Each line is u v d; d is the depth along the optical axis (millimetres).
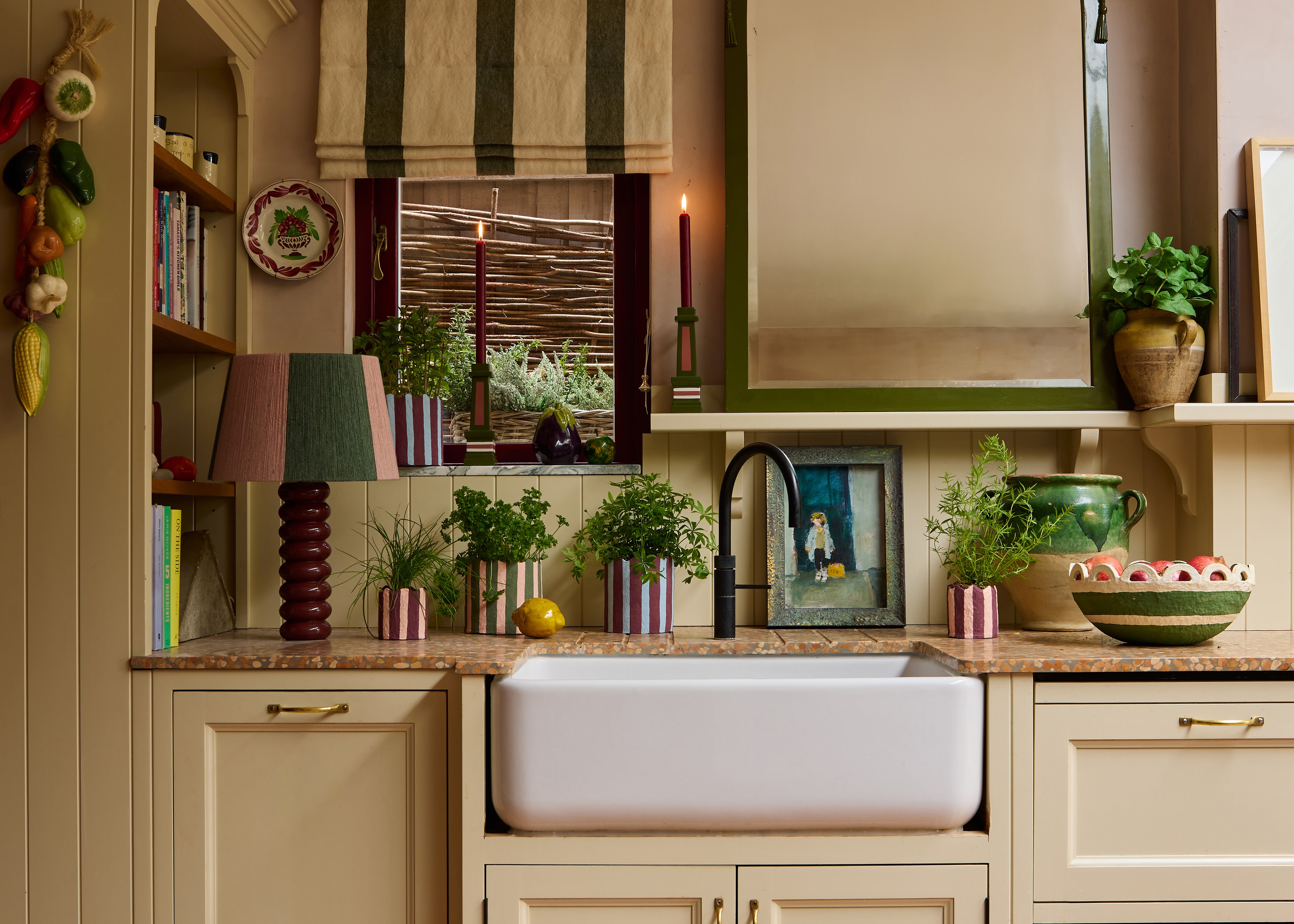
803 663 1786
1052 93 2061
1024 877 1511
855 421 1970
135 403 1641
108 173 1659
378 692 1567
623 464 2111
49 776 1599
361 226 2229
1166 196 2119
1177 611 1638
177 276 1919
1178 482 2043
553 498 2092
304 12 2174
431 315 2242
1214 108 1962
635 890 1482
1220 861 1524
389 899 1557
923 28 2070
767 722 1474
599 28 2141
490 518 1896
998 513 1910
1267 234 1914
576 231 2244
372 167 2145
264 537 2084
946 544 2092
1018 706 1530
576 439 2119
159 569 1670
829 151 2057
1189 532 2051
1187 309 1908
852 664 1782
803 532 2061
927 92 2059
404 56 2145
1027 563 1856
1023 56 2066
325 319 2141
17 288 1637
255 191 2158
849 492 2070
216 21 1942
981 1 2074
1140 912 1516
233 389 1743
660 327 2145
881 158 2055
